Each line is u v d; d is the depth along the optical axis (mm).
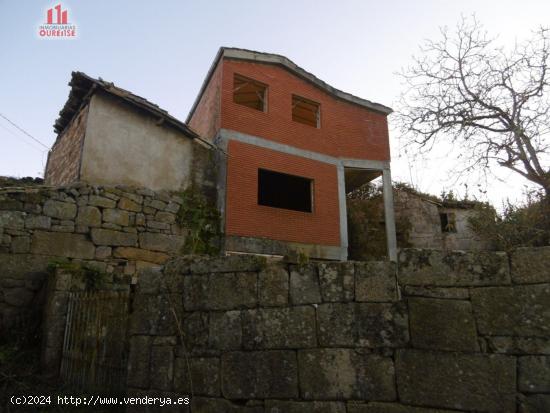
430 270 3305
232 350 3609
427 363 3115
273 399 3377
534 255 3096
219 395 3531
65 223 7004
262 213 10086
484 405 2916
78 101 8758
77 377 4770
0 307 6062
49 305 5531
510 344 2982
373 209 14328
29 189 6773
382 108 13188
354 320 3369
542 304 2977
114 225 7609
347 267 3518
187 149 9492
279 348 3490
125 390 4102
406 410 3061
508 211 10250
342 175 11945
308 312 3496
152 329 3979
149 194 8320
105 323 4734
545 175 7605
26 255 6473
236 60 10789
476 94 8359
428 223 13977
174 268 4082
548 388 2820
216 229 9273
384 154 12852
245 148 10273
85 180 7730
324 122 12062
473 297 3156
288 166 10906
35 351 5586
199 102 12367
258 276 3734
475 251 3260
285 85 11555
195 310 3855
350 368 3273
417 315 3234
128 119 8648
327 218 11219
